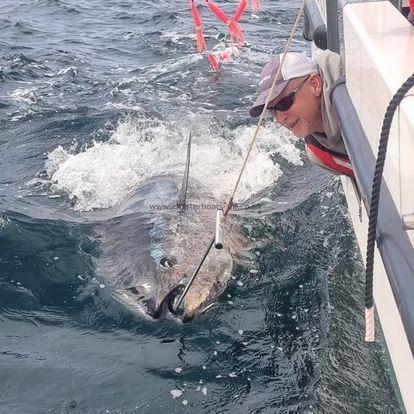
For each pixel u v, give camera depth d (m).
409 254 0.85
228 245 1.82
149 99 3.30
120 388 1.37
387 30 1.20
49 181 2.41
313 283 1.71
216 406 1.31
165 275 1.64
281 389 1.35
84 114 3.08
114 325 1.58
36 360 1.46
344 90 1.36
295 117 1.49
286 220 2.06
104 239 1.95
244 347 1.49
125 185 2.38
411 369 1.06
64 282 1.76
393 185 0.94
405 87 0.78
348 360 1.41
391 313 1.21
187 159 2.15
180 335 1.53
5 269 1.82
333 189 2.22
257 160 2.54
